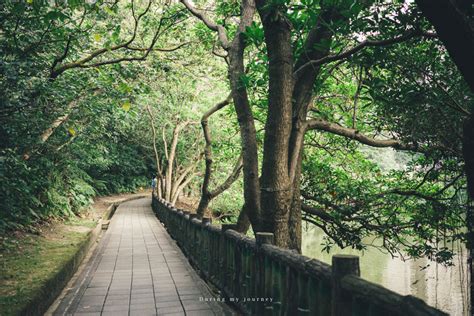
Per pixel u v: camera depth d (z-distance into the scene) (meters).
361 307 1.94
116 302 4.65
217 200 20.47
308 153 8.87
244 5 5.51
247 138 4.92
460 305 11.73
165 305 4.54
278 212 4.45
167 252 8.56
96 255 8.14
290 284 2.79
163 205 14.60
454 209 6.32
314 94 5.21
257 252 3.49
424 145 5.83
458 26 2.43
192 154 23.11
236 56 5.21
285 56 4.37
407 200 7.35
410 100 4.53
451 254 6.41
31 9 6.09
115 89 8.23
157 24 9.70
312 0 4.18
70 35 6.68
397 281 15.24
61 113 7.43
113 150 22.02
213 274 5.44
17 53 6.28
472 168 2.99
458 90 4.57
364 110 6.87
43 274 4.88
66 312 4.25
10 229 7.62
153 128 21.62
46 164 9.95
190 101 17.50
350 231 7.47
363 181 7.73
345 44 4.96
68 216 11.44
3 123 6.52
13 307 3.53
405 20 3.71
